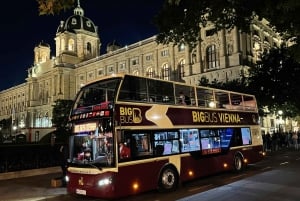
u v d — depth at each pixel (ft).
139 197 41.86
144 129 41.70
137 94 42.01
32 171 64.34
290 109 112.47
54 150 70.08
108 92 40.37
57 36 345.51
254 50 187.42
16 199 42.32
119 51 269.23
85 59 339.77
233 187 44.06
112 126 37.81
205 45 187.62
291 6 21.76
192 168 48.70
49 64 347.15
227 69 173.37
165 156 44.21
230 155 58.29
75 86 326.03
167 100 46.88
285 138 130.41
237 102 64.18
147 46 241.14
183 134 48.26
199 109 52.90
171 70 216.95
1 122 363.15
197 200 36.88
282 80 107.24
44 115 345.31
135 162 39.58
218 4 29.17
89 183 38.37
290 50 28.99
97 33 358.23
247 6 28.32
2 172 60.29
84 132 40.47
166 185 43.78
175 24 33.24
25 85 395.75
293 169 60.54
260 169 63.87
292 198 35.63
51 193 45.60
